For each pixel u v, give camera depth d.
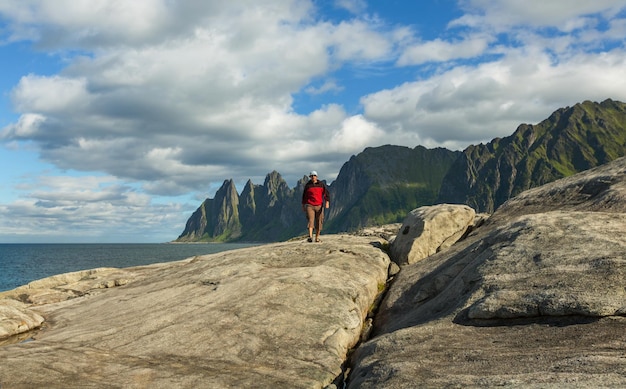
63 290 22.64
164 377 9.54
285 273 16.53
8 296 22.50
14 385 8.69
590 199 16.23
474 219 20.61
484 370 7.67
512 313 9.88
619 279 9.45
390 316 14.33
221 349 11.49
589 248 11.06
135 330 13.05
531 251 11.84
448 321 10.83
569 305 9.18
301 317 13.40
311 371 10.48
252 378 9.71
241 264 18.48
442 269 15.09
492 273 11.67
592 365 6.85
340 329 13.05
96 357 10.81
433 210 20.34
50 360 10.26
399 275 17.36
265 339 12.09
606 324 8.52
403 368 8.48
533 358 7.75
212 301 14.77
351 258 18.80
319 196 22.31
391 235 25.56
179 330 12.71
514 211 18.75
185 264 23.45
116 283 22.56
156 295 16.67
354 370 10.13
